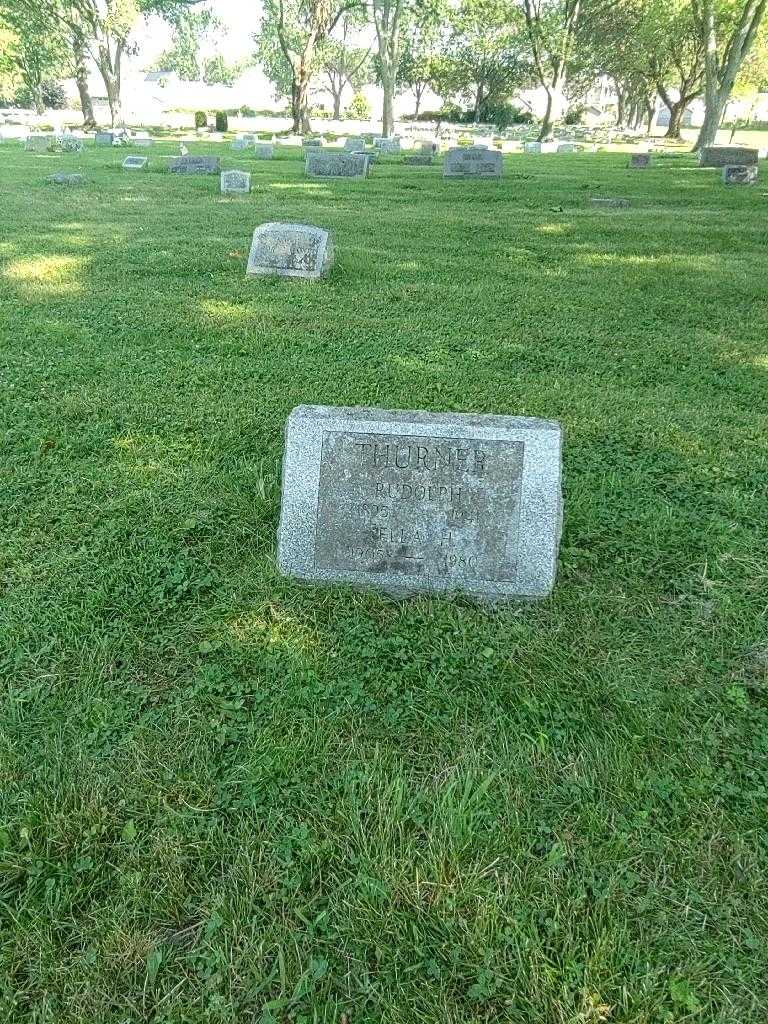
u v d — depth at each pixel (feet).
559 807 8.56
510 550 11.74
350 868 7.87
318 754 9.20
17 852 7.97
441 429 11.51
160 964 6.95
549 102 136.05
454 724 9.73
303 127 154.51
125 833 8.16
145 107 284.20
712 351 23.93
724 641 11.21
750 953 7.15
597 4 145.38
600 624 11.53
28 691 9.98
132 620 11.46
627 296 30.09
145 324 25.26
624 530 13.80
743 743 9.48
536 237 42.45
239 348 23.20
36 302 27.55
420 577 11.99
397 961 6.98
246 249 36.81
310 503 11.98
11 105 257.34
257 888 7.59
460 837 7.98
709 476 15.90
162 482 15.25
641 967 6.97
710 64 112.78
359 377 20.99
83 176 65.51
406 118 259.19
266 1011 6.57
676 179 76.69
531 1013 6.52
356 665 10.61
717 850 8.11
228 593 12.05
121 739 9.42
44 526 13.78
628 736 9.55
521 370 22.13
